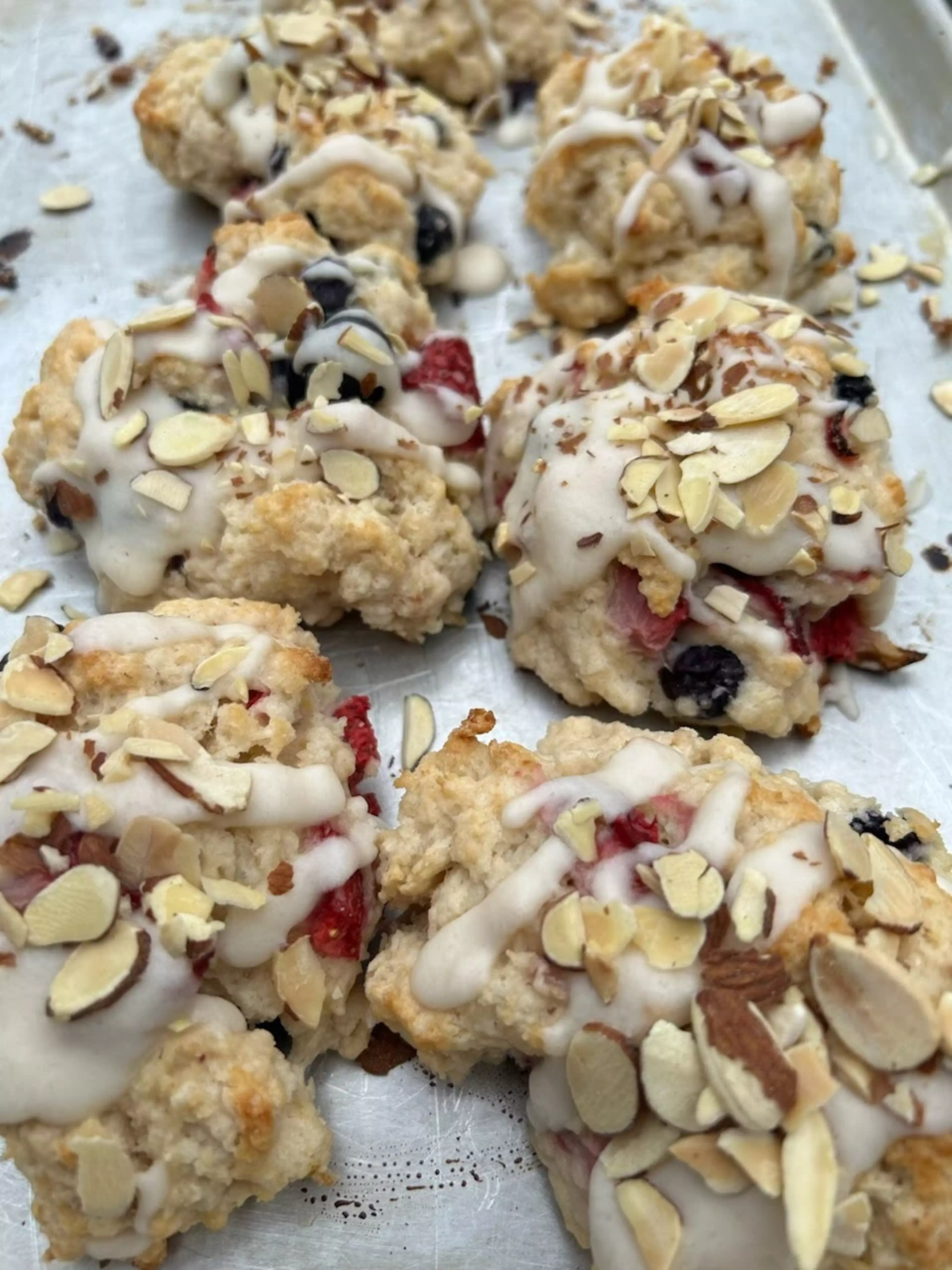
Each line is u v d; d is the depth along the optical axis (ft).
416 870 0.61
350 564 0.72
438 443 0.77
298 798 0.60
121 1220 0.55
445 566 0.75
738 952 0.53
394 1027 0.61
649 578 0.68
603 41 1.03
